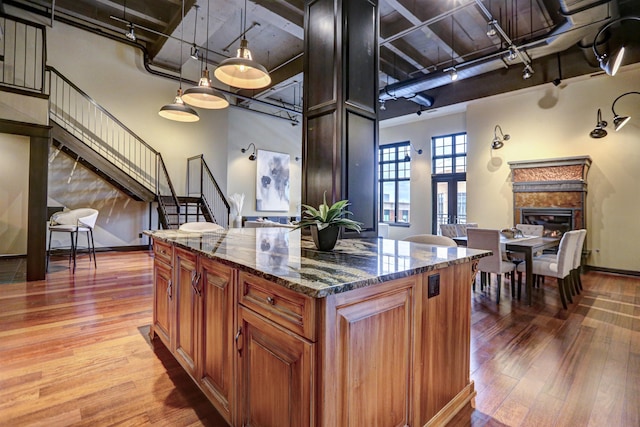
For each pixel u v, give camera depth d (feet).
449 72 18.89
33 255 14.47
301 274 4.08
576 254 14.05
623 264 18.62
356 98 9.50
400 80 23.56
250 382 4.62
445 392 5.62
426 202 28.91
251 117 30.40
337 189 8.99
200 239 7.58
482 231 12.91
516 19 17.33
